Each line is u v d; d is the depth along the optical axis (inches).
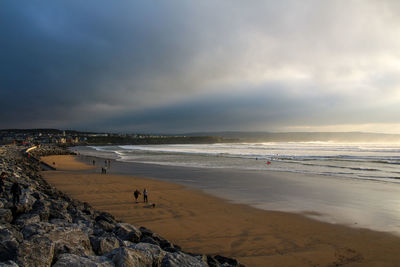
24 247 209.8
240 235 502.9
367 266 386.6
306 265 385.1
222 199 814.5
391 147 4478.3
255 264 384.2
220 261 333.1
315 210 689.0
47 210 385.4
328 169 1612.9
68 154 3257.9
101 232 327.9
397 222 589.3
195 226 551.2
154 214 639.1
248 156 2723.9
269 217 623.2
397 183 1114.1
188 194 886.4
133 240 341.1
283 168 1683.1
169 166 1845.5
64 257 211.9
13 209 370.0
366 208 711.7
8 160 1476.4
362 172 1467.8
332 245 460.1
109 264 214.1
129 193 892.6
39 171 1542.8
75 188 975.0
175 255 253.6
